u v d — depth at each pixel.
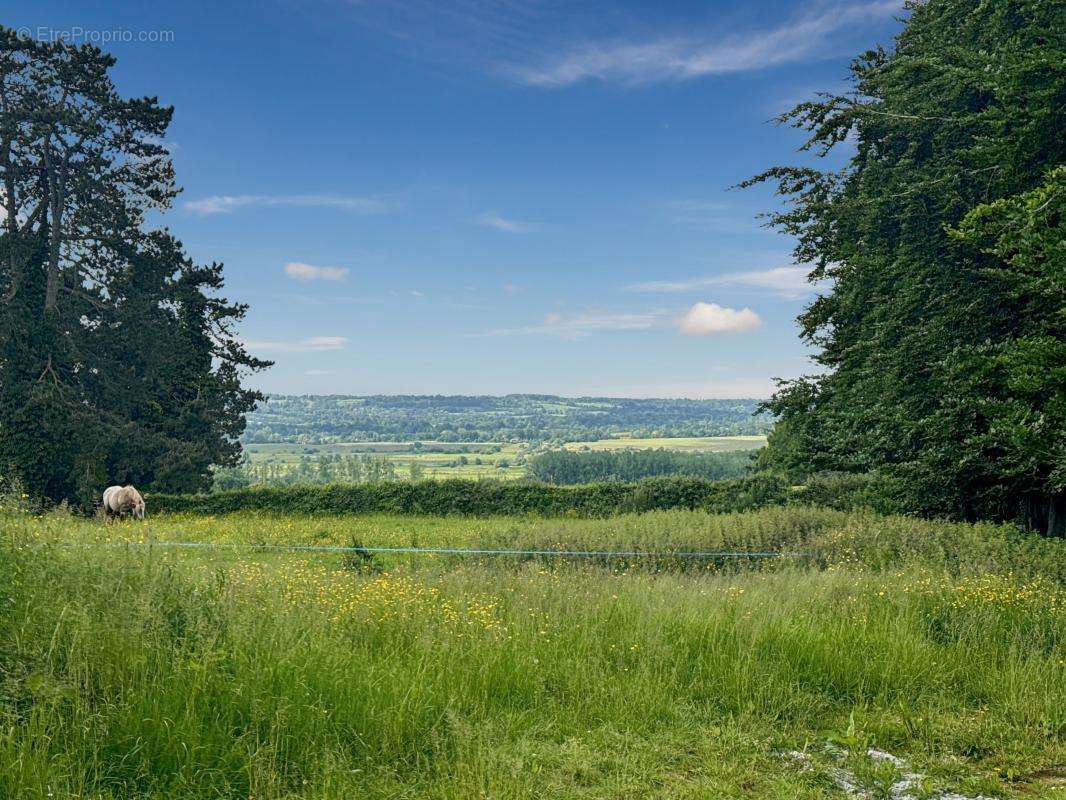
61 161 47.88
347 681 5.79
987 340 17.39
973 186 19.39
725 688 6.85
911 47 22.66
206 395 49.72
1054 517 18.86
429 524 31.92
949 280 19.39
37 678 4.78
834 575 11.33
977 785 5.29
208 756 4.73
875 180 23.20
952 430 17.95
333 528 27.86
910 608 9.34
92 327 49.72
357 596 8.61
